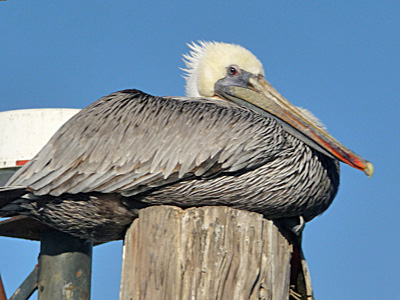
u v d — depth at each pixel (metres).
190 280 7.58
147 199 8.86
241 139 8.91
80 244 9.61
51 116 9.58
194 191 8.82
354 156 9.60
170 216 7.86
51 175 8.91
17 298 9.50
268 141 8.98
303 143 9.81
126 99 9.45
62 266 9.48
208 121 9.10
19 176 9.03
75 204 8.95
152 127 9.09
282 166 9.09
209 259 7.64
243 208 9.12
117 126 9.14
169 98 9.66
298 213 9.51
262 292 7.74
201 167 8.75
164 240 7.79
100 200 8.86
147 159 8.85
